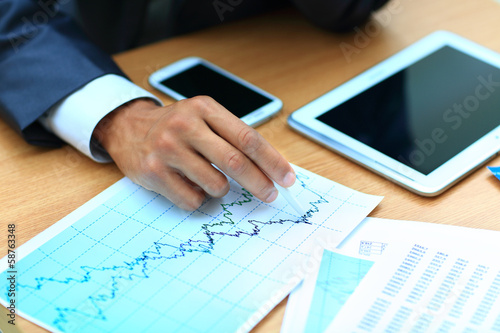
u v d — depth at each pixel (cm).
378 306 49
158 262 54
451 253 54
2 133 74
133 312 49
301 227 58
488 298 49
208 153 60
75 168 68
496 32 89
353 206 60
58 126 70
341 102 74
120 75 74
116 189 64
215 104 63
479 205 60
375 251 55
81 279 53
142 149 63
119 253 56
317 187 63
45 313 50
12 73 73
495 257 53
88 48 76
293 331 48
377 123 70
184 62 83
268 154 59
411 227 57
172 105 65
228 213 61
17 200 63
